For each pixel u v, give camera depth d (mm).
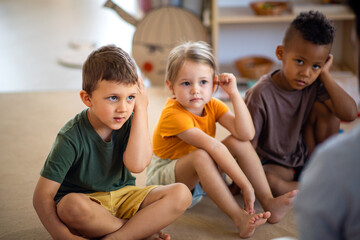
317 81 1455
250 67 2537
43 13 4230
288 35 1366
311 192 611
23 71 2840
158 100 2285
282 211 1283
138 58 2471
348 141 588
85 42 3316
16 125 2047
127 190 1245
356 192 572
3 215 1360
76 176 1178
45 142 1872
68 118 2119
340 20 2611
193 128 1295
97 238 1145
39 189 1100
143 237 1150
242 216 1229
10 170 1643
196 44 1312
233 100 1345
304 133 1539
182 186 1175
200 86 1277
